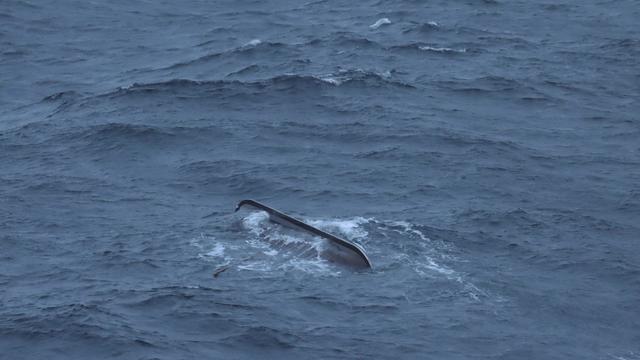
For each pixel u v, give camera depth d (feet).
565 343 486.38
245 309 497.05
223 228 592.19
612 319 510.58
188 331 478.59
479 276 540.52
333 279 529.04
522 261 563.48
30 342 468.34
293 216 612.70
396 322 491.72
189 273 536.42
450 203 636.89
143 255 558.97
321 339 474.90
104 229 600.39
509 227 603.26
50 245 578.66
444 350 472.03
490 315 504.02
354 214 616.80
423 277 536.01
